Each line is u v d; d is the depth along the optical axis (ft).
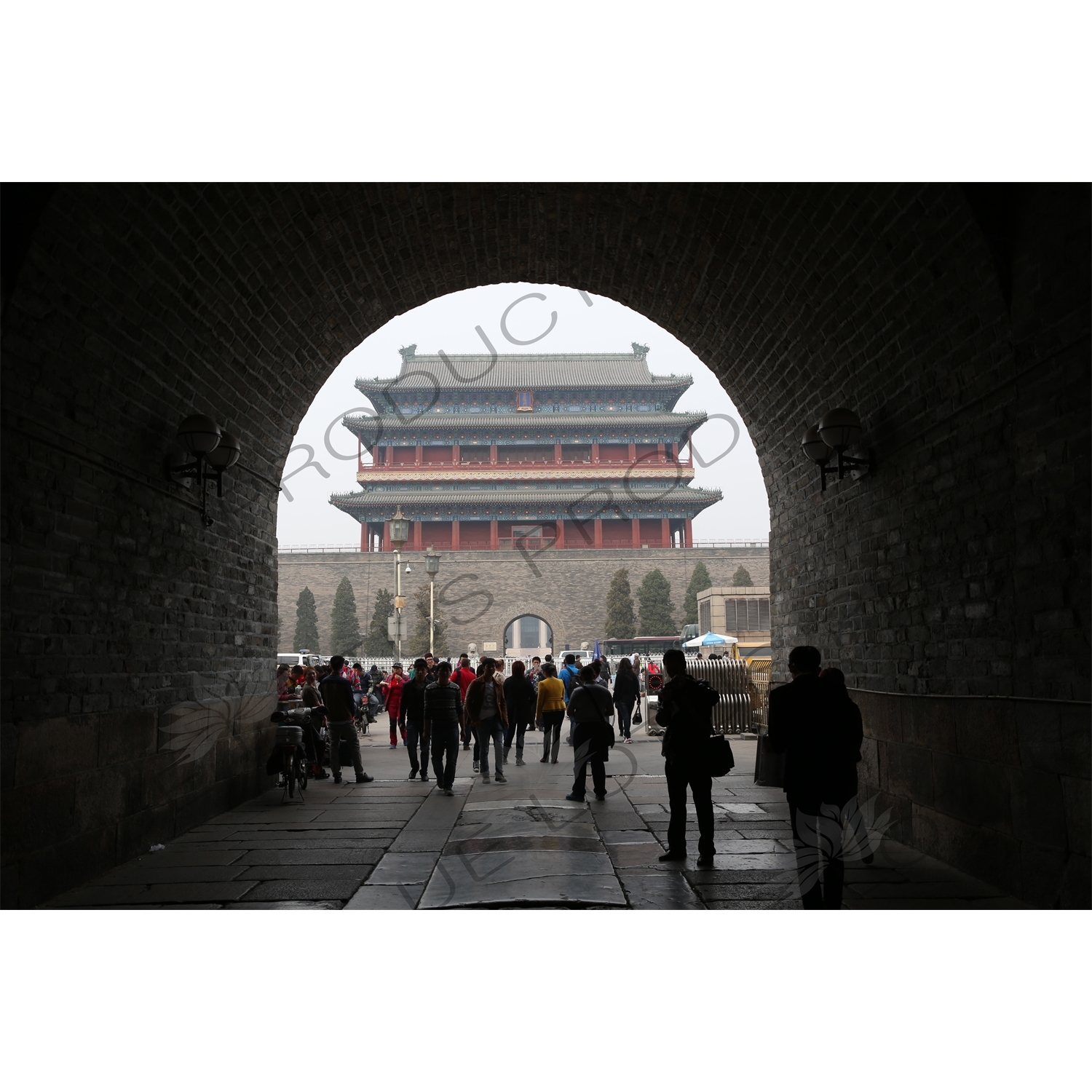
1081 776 17.89
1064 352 18.47
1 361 19.42
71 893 21.72
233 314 31.22
